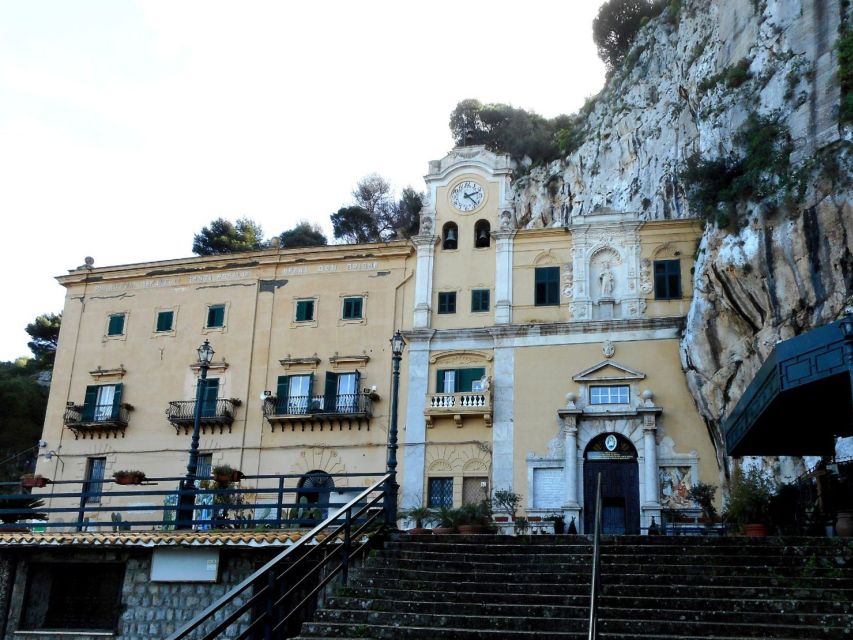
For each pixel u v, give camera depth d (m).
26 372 63.72
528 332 32.81
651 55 54.00
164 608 16.66
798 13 28.77
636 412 30.28
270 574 9.73
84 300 39.72
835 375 11.21
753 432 15.43
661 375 30.88
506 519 28.67
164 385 37.00
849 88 25.34
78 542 17.23
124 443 36.53
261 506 17.25
